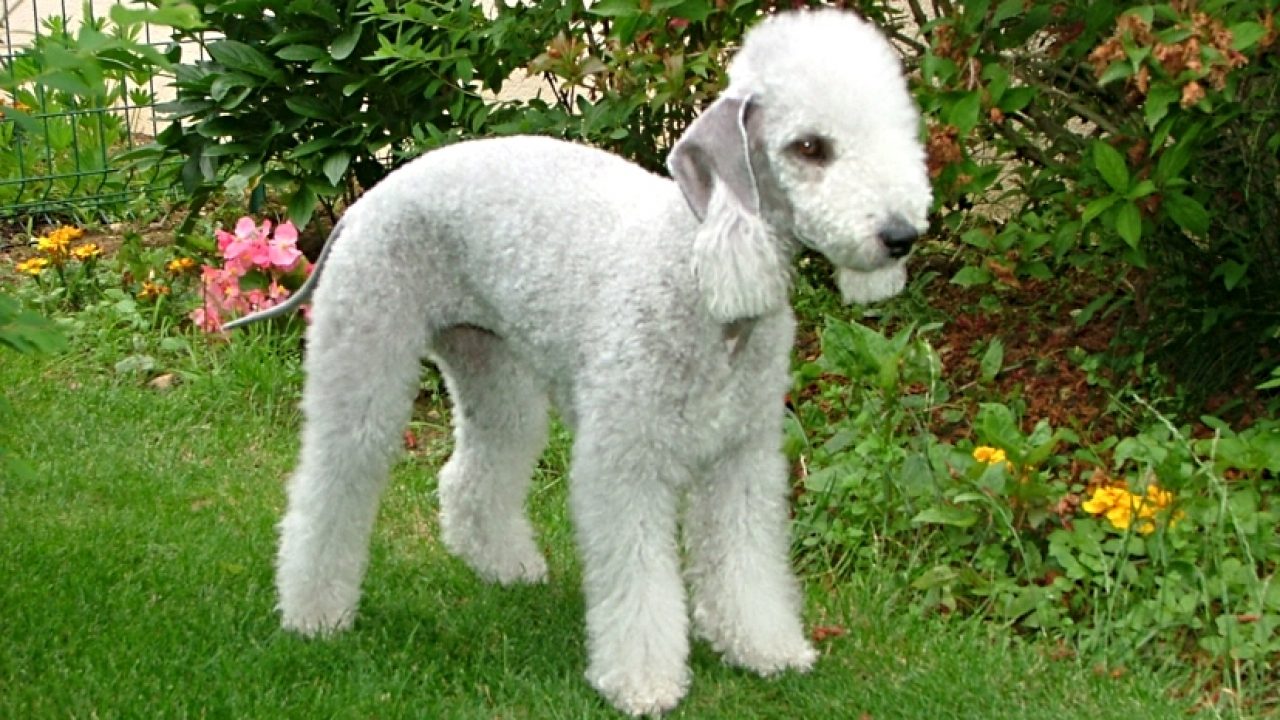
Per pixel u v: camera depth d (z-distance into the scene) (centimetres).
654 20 486
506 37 568
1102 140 470
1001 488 430
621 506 352
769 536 383
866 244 310
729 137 324
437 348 416
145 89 888
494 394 423
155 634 394
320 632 402
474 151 383
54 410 550
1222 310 504
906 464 445
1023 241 512
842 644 404
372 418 386
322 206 703
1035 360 557
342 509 395
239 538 462
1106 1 424
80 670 372
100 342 607
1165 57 392
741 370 348
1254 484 440
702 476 381
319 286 394
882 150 314
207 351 598
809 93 315
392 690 372
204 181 655
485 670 386
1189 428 470
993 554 433
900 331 542
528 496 501
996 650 397
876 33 339
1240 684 379
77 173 742
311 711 360
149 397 568
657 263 342
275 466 524
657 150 593
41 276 662
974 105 428
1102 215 454
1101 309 578
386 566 452
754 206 323
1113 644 396
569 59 525
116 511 477
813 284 614
